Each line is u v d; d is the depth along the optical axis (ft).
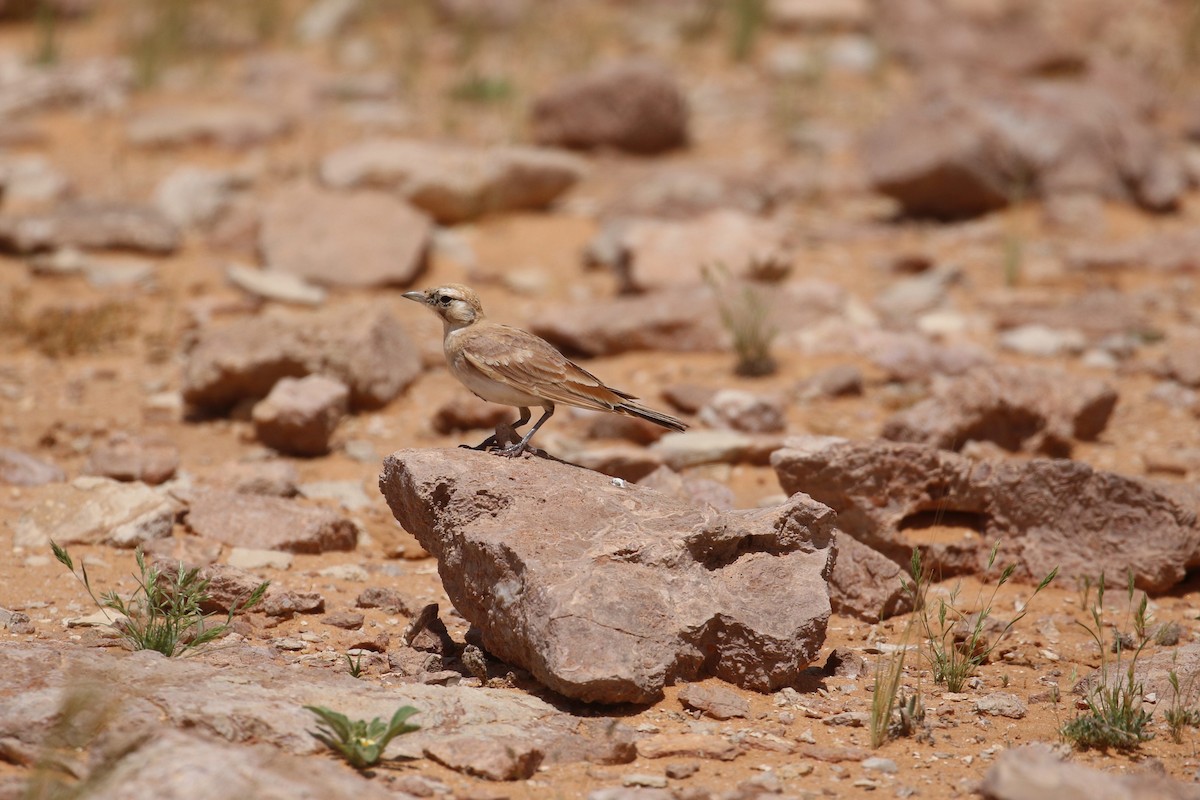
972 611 57.72
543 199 120.16
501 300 100.53
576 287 103.91
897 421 74.59
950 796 40.40
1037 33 160.35
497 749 40.42
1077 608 58.44
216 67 160.76
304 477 72.23
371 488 71.05
